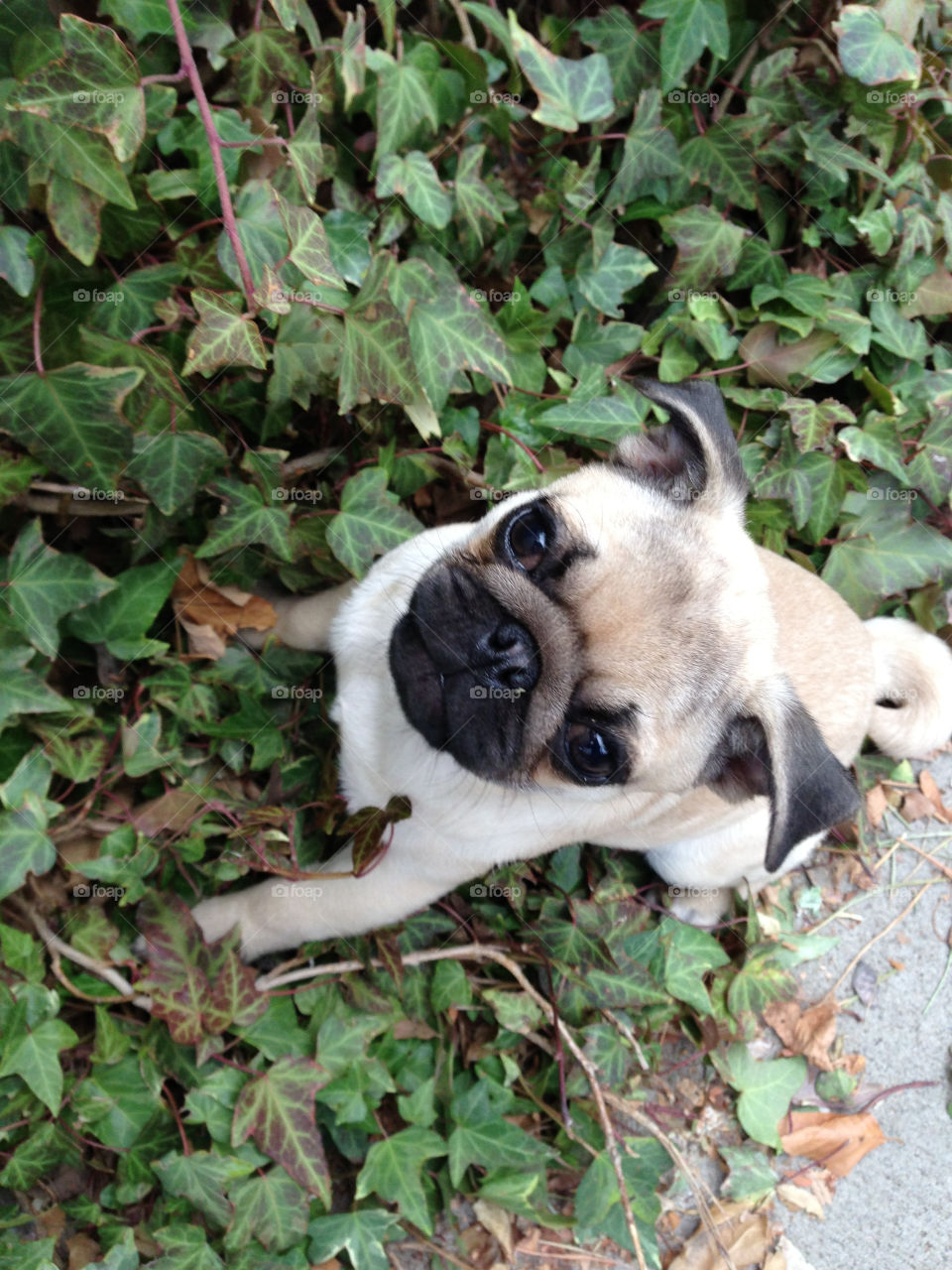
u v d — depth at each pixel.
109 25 0.35
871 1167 0.49
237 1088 0.39
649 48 0.47
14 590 0.34
